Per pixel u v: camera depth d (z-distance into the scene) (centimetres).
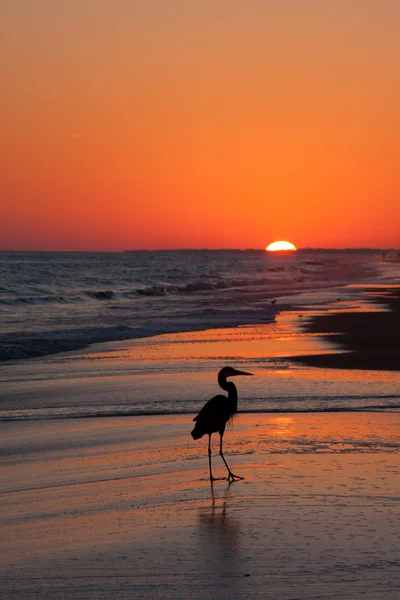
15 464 1700
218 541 1127
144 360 3672
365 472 1498
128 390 2773
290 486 1411
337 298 8906
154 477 1548
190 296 9938
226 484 1459
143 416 2300
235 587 958
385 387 2723
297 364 3409
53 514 1307
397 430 1959
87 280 12825
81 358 3816
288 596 926
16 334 4947
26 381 3053
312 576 983
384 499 1308
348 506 1273
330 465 1571
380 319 5906
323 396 2541
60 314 6838
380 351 3897
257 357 3697
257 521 1210
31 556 1094
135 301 8869
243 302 8362
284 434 1923
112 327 5447
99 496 1414
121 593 952
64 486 1498
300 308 7262
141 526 1217
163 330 5272
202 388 2792
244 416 2212
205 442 1873
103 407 2445
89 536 1177
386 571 992
